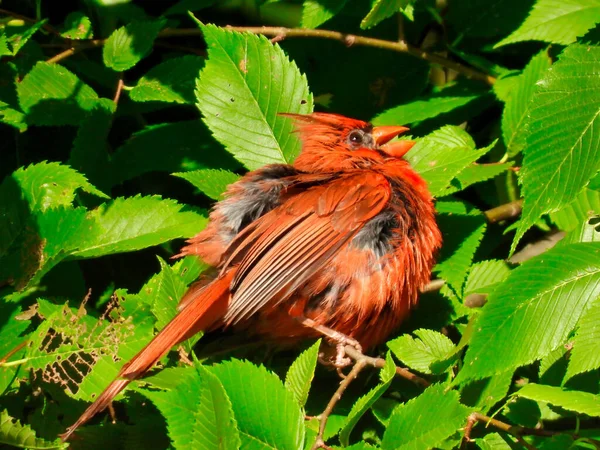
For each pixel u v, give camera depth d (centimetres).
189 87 844
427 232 785
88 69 904
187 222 766
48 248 725
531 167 655
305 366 629
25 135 936
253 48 813
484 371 615
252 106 812
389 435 587
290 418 561
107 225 754
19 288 721
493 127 967
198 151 882
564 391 598
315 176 794
